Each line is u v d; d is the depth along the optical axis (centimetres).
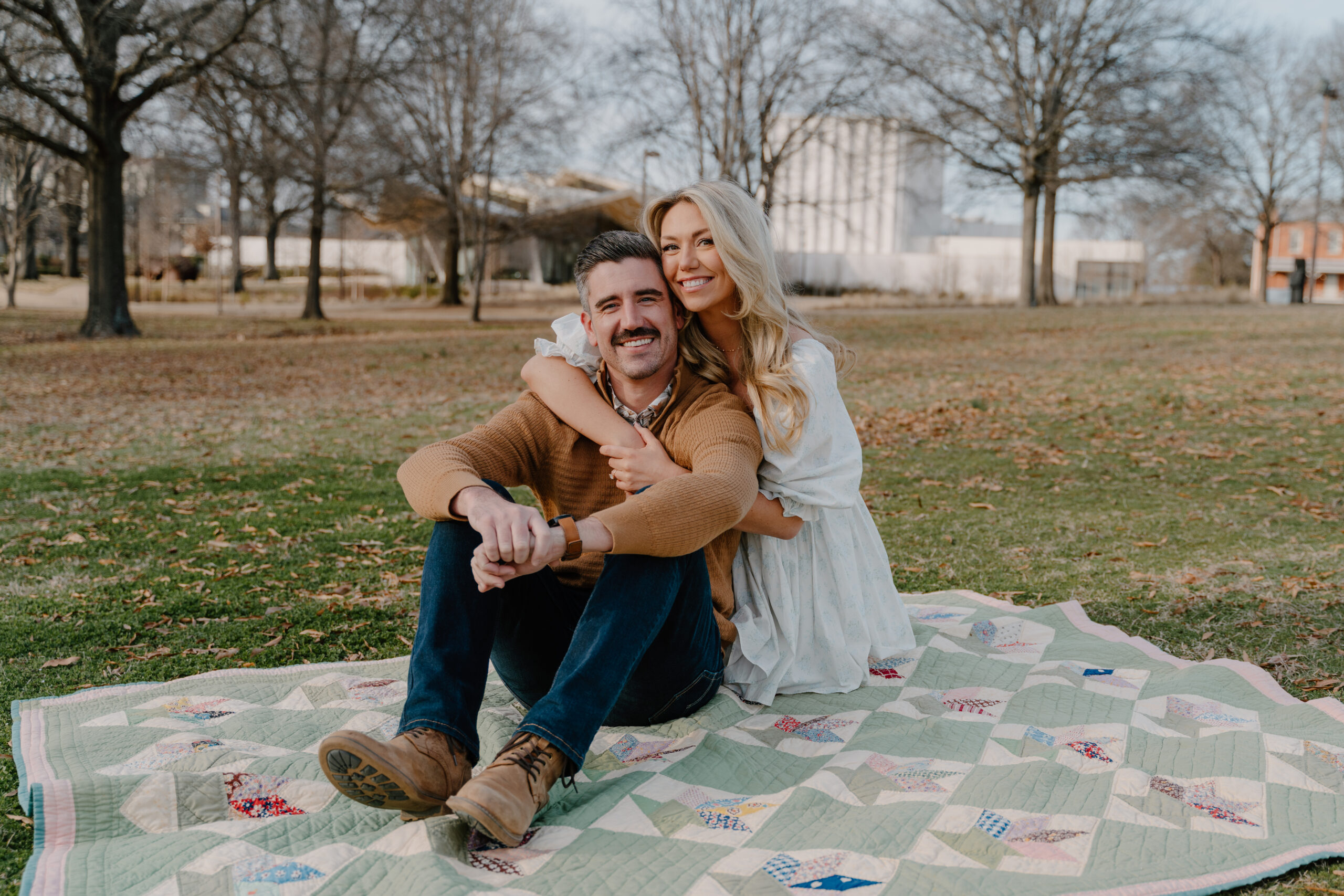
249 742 218
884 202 3447
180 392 1100
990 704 235
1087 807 181
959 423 771
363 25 1927
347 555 417
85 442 746
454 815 177
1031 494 516
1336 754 199
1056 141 2711
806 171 3734
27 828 189
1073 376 1071
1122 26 2506
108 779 189
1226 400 842
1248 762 197
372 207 2678
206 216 5216
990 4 2612
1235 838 170
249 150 2258
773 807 183
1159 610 322
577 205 3316
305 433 791
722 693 232
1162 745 208
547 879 158
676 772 197
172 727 225
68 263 4456
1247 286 5509
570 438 227
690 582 204
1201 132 2628
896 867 159
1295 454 600
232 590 365
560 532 183
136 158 2512
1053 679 247
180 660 292
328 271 5025
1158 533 428
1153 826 174
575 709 178
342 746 159
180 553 421
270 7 1797
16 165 2611
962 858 164
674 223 220
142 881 158
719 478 198
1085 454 625
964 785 189
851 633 247
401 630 320
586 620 190
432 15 1997
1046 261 2847
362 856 163
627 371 216
